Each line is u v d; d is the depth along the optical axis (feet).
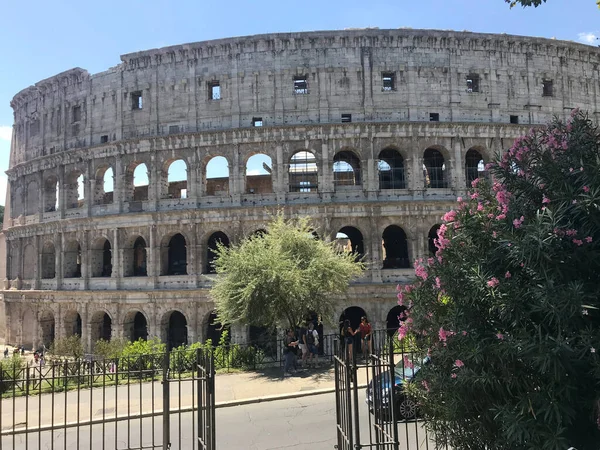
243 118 200.34
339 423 59.72
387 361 59.26
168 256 217.15
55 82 234.99
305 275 139.33
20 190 256.52
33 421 91.15
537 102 206.49
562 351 37.83
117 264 207.82
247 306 133.49
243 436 81.92
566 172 46.26
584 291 39.88
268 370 133.90
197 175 201.26
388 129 195.21
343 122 194.70
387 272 190.08
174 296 196.75
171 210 198.39
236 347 142.72
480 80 203.92
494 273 45.70
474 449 49.70
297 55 200.03
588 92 215.31
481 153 203.92
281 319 143.23
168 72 209.15
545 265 40.96
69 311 219.00
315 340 149.38
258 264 137.59
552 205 44.86
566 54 212.23
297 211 191.21
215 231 200.34
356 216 190.90
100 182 222.69
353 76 199.00
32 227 238.27
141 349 146.92
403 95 199.11
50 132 238.07
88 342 209.36
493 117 202.18
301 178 234.17
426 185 214.28
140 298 200.95
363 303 187.93
